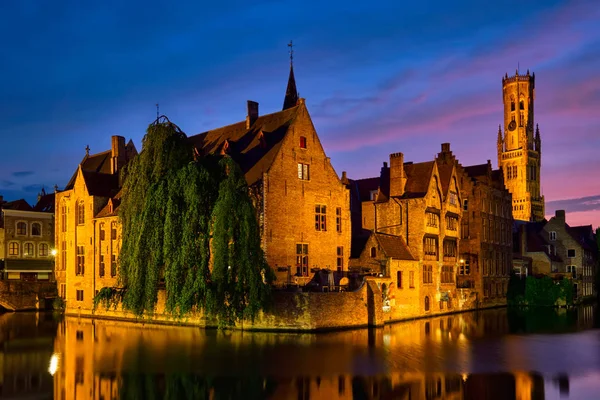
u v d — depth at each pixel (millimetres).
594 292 95750
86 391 26797
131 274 40094
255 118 59094
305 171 52469
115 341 39656
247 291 40031
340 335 41438
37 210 82375
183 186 40219
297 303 42875
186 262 38969
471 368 31297
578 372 30516
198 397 25750
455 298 61906
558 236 88938
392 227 57344
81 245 62312
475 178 69938
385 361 32656
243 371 30203
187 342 38594
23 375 29859
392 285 50781
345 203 55562
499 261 73062
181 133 44500
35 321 53875
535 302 73000
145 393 26422
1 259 72062
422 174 58000
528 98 196000
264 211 48406
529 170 194625
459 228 63625
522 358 34094
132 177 43594
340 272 53125
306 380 28453
